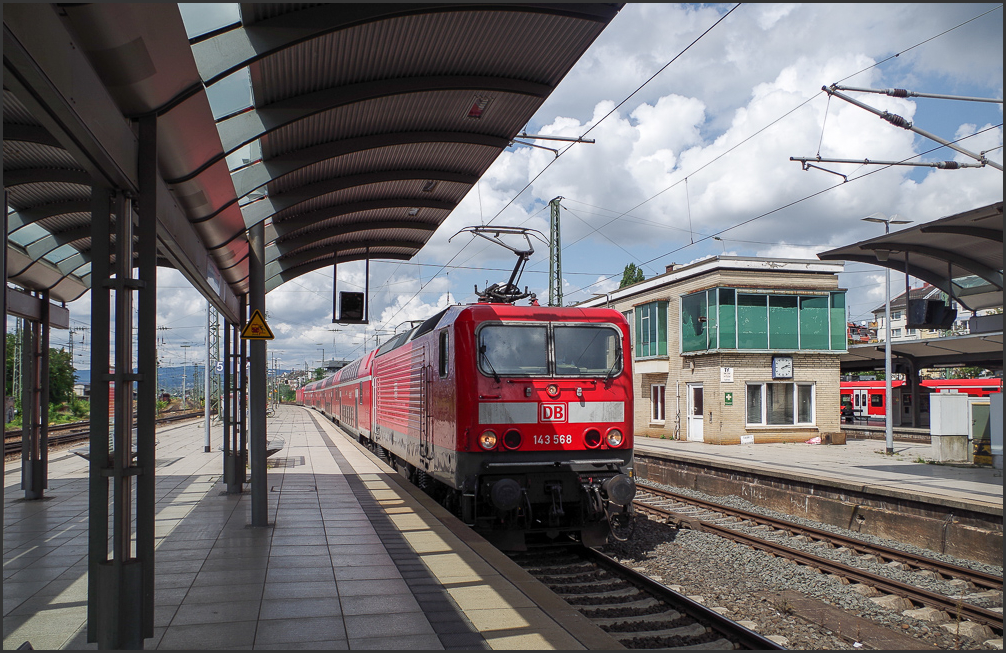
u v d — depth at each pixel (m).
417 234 13.61
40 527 9.24
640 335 29.80
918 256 15.66
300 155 8.24
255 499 9.23
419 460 11.68
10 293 10.30
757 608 7.42
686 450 21.50
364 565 7.24
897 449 21.78
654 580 8.05
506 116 8.53
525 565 8.92
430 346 10.91
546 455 9.02
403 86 7.20
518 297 11.19
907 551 10.73
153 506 4.85
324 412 47.59
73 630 5.39
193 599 6.07
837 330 25.16
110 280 4.61
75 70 3.54
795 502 14.14
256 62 5.92
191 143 5.50
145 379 4.79
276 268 12.76
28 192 8.12
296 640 5.10
